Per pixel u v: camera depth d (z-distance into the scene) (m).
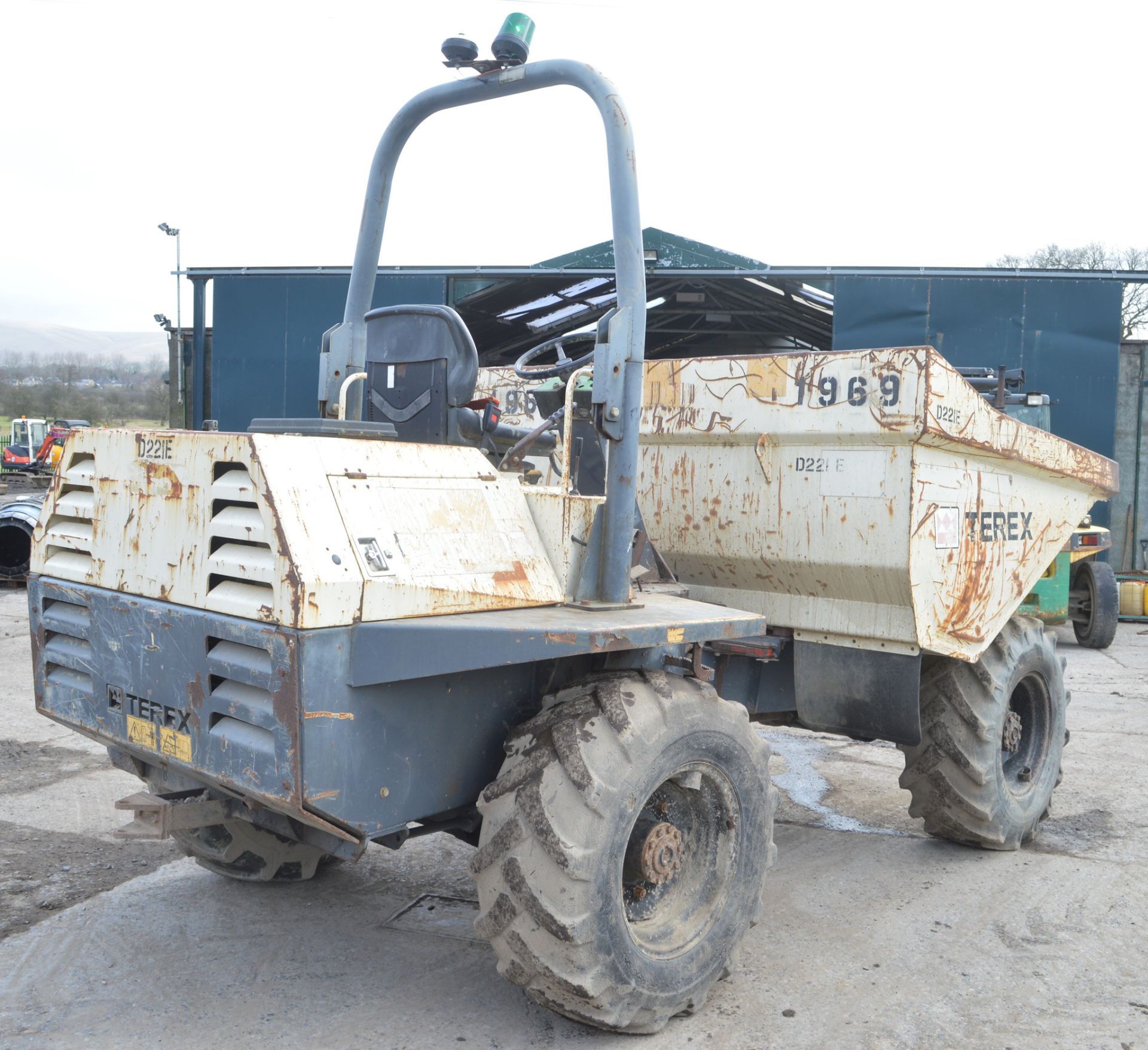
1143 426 15.40
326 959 3.27
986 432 3.68
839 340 13.37
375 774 2.53
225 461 2.47
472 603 2.62
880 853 4.43
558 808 2.61
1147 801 5.21
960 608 3.82
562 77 2.99
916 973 3.28
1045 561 4.36
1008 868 4.25
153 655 2.69
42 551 3.12
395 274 13.75
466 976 3.18
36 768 5.23
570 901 2.58
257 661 2.42
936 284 13.23
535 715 3.00
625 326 2.87
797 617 3.93
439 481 2.71
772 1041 2.85
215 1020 2.88
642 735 2.72
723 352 20.78
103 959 3.22
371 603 2.43
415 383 3.21
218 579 2.54
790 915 3.73
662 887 2.98
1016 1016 3.01
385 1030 2.85
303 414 14.15
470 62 3.11
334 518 2.43
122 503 2.81
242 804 2.87
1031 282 13.22
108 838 4.30
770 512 3.81
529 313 15.60
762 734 6.54
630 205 2.89
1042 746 4.66
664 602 3.10
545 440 3.53
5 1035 2.77
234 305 14.21
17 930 3.41
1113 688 8.38
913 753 4.29
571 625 2.54
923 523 3.52
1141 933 3.61
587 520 2.96
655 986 2.78
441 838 4.46
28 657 8.10
